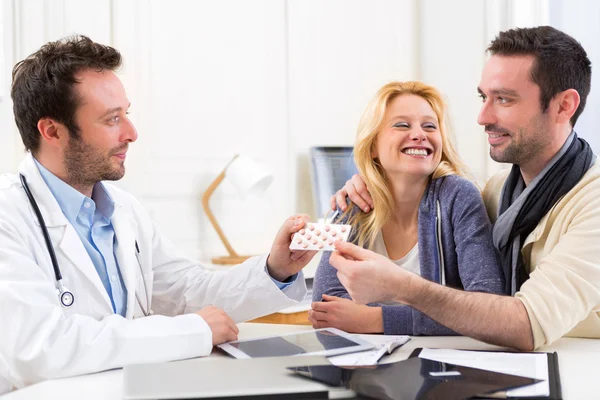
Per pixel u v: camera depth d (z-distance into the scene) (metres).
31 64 1.41
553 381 0.99
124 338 1.16
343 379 0.98
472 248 1.49
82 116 1.39
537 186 1.42
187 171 3.01
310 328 1.51
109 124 1.42
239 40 3.13
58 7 2.67
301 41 3.29
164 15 2.95
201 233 3.04
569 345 1.31
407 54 3.50
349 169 3.28
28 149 1.47
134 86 2.88
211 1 3.06
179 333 1.20
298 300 1.53
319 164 3.22
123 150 1.46
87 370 1.14
